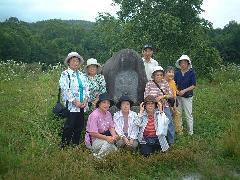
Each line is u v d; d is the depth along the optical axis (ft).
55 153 11.90
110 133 13.12
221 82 31.50
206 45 35.63
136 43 34.45
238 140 13.16
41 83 23.13
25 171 10.18
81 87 13.14
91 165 11.36
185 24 35.99
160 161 12.16
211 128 16.15
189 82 15.33
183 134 15.15
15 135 13.30
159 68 14.23
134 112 13.26
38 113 15.98
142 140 13.06
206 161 11.91
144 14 35.01
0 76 24.02
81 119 13.33
